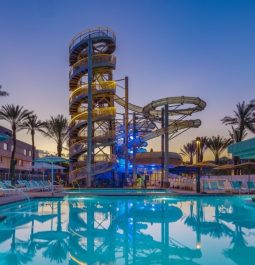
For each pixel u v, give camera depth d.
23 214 13.97
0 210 15.38
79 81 39.22
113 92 35.84
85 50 39.81
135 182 36.22
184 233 9.51
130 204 18.83
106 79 39.16
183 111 36.59
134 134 39.31
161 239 8.64
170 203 19.52
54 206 17.58
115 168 37.81
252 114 46.69
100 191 29.69
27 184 25.62
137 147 40.09
